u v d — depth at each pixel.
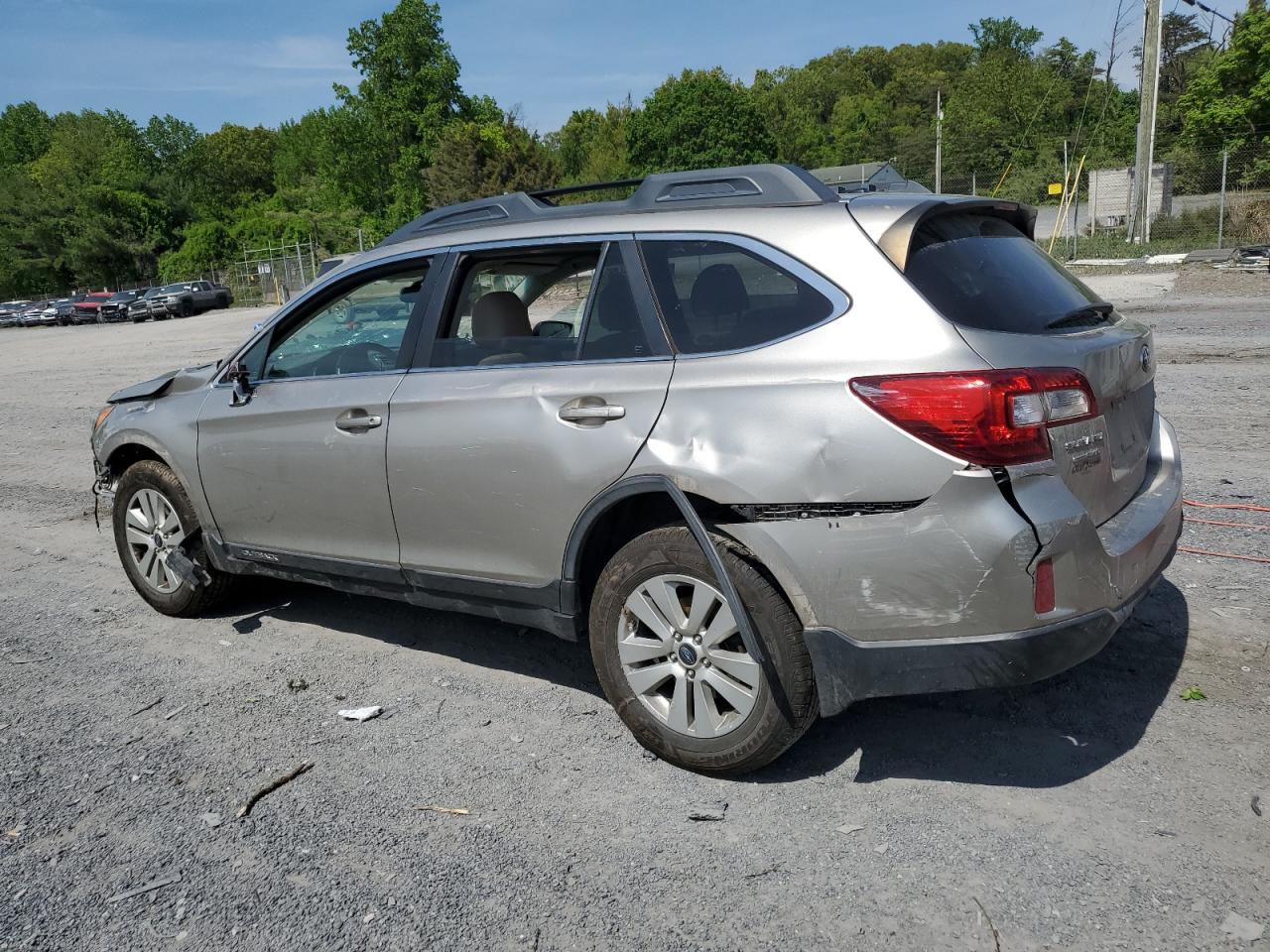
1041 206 41.28
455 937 2.59
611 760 3.45
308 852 2.99
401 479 3.87
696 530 3.04
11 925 2.73
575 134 84.81
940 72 105.81
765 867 2.80
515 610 3.72
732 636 3.16
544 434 3.44
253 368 4.57
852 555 2.88
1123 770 3.16
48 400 15.26
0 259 86.25
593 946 2.53
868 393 2.86
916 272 3.00
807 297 3.08
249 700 4.08
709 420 3.10
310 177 99.81
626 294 3.43
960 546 2.76
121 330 38.66
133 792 3.39
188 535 4.86
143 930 2.68
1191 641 4.02
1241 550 5.00
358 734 3.73
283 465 4.29
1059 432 2.87
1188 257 21.78
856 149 82.56
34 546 6.72
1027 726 3.47
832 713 3.00
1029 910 2.55
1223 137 44.44
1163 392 9.07
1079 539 2.81
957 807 3.02
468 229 3.95
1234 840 2.77
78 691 4.26
